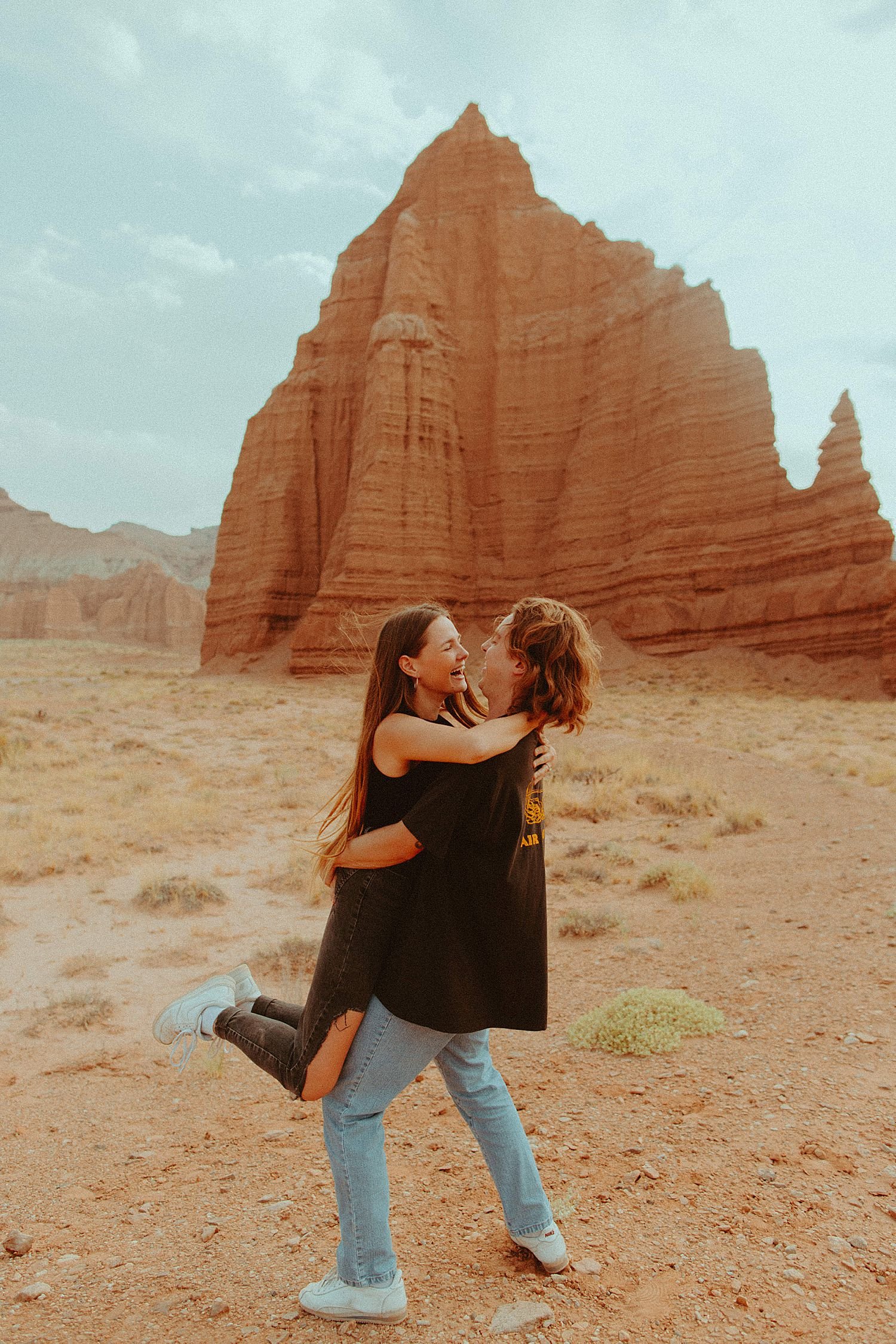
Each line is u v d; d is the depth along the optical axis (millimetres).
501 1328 2139
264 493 54125
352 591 45406
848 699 33719
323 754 19422
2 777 15484
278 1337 2176
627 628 42938
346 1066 2205
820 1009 4602
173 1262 2672
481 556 48938
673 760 17844
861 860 8742
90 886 9250
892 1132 3162
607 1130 3426
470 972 2145
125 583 140000
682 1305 2211
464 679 2266
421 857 2166
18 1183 3531
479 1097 2361
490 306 51594
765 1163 2998
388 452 47281
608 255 50812
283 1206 3027
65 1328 2295
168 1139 3955
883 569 36281
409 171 57969
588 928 7012
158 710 28156
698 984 5406
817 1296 2230
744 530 41344
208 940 7582
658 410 44594
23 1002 6188
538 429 49656
